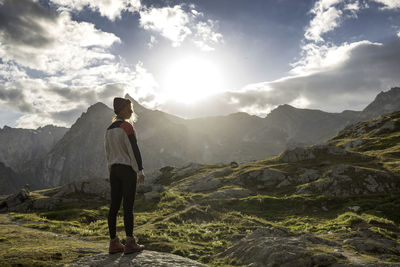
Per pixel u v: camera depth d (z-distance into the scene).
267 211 35.72
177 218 30.23
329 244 9.59
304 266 6.45
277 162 59.69
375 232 12.42
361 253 9.20
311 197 37.56
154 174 80.38
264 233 11.30
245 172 53.81
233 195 42.81
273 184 48.22
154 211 37.12
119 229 22.62
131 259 4.48
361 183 38.25
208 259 9.55
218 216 32.69
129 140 4.86
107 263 4.34
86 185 56.12
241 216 32.19
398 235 12.73
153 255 4.75
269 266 6.78
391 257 8.96
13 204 49.72
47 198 49.25
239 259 8.21
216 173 61.06
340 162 51.31
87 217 35.12
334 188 38.72
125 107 5.20
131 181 4.83
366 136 86.44
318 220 28.91
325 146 58.62
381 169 43.16
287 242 7.79
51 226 23.98
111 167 4.91
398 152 53.94
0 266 5.12
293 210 35.06
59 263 5.38
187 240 19.97
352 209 31.39
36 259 5.62
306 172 47.56
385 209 29.39
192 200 41.34
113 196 5.00
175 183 62.00
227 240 20.44
